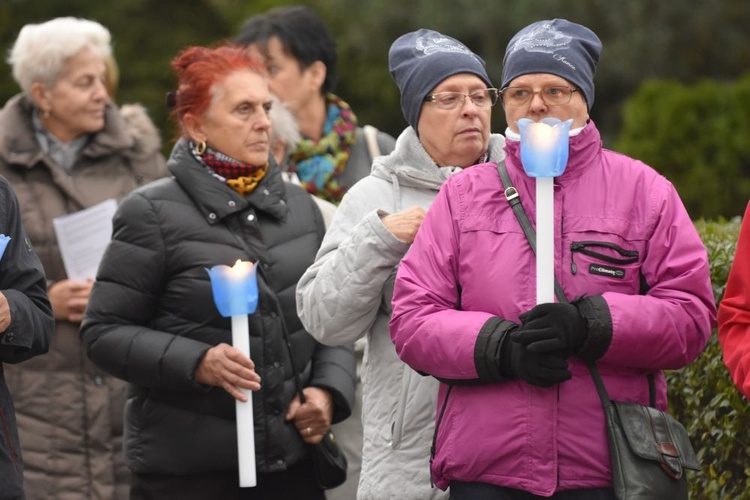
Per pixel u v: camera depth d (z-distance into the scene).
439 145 10.23
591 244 8.66
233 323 10.78
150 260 11.30
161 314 11.41
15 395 14.24
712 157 26.00
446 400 8.90
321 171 14.75
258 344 11.30
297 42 14.97
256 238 11.46
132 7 45.34
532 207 8.85
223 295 10.68
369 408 10.12
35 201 14.50
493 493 8.69
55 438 14.24
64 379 14.28
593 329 8.32
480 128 10.20
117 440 14.41
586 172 8.85
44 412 14.23
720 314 9.26
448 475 8.84
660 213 8.77
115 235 11.45
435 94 10.15
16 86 43.62
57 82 14.55
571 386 8.54
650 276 8.74
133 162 15.08
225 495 11.41
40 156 14.55
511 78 9.16
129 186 14.97
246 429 10.78
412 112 10.30
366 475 10.03
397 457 9.84
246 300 10.68
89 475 14.30
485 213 8.91
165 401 11.34
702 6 38.38
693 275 8.66
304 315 10.27
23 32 14.89
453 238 8.98
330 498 13.52
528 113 9.12
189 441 11.27
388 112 41.81
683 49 38.41
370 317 10.04
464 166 10.31
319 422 11.55
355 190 10.50
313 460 11.60
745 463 10.66
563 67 9.05
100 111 14.77
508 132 9.04
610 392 8.59
